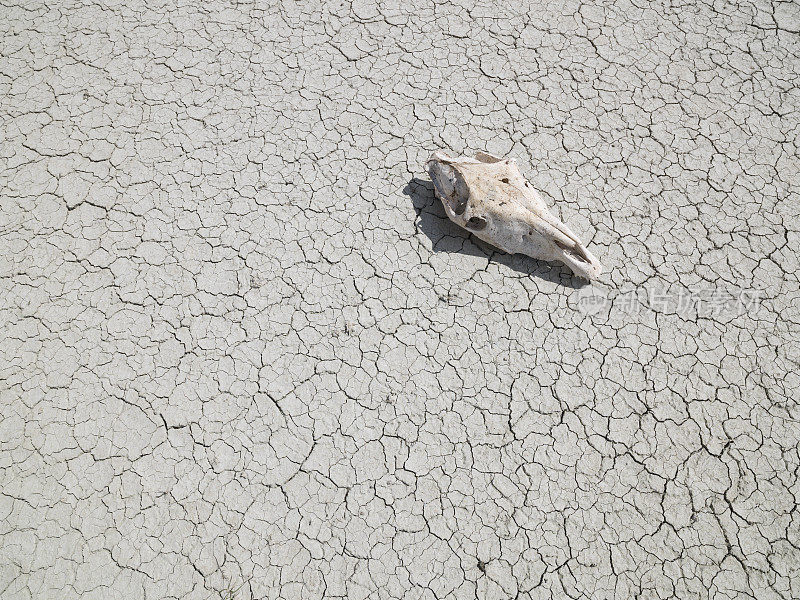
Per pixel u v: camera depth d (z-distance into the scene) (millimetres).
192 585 3621
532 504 3797
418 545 3697
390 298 4523
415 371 4242
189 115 5422
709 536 3670
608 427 4023
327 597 3578
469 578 3602
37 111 5480
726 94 5375
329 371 4258
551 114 5316
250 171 5113
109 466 3969
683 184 4938
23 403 4191
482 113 5344
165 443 4039
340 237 4785
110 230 4871
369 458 3963
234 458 3979
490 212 4434
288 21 5957
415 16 5934
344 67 5648
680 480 3840
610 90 5430
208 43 5844
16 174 5148
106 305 4547
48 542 3740
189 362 4316
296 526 3770
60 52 5824
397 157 5148
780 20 5766
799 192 4867
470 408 4105
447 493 3844
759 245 4652
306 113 5398
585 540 3686
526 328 4379
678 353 4258
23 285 4645
